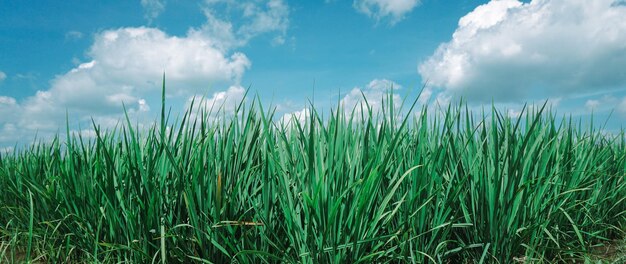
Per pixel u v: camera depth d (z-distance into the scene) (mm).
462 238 3074
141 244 2766
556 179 3424
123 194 2881
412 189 2680
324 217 2344
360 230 2465
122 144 3455
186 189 2572
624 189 4207
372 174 2289
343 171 2488
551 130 3734
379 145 2607
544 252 3041
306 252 2402
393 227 2770
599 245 3553
